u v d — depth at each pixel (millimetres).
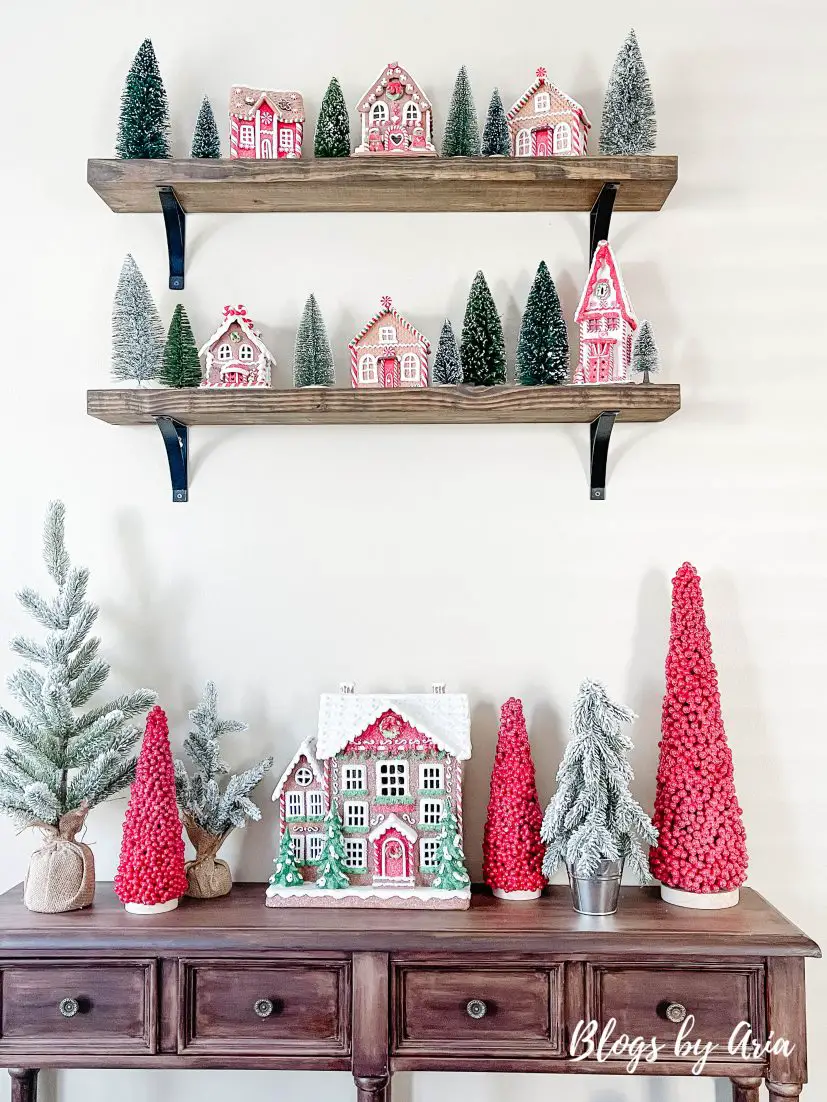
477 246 1771
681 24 1774
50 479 1780
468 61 1777
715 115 1769
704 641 1595
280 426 1767
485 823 1687
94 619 1659
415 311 1769
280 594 1761
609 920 1459
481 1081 1709
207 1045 1426
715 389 1747
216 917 1481
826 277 1754
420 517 1755
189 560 1769
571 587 1741
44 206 1789
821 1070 1692
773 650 1727
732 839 1535
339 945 1404
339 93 1646
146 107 1632
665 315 1755
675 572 1736
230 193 1675
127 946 1411
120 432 1781
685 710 1575
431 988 1420
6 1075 1757
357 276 1777
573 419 1693
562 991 1407
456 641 1744
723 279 1757
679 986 1404
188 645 1763
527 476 1749
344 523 1760
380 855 1554
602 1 1774
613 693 1729
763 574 1733
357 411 1571
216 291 1779
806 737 1719
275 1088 1734
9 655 1782
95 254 1787
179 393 1579
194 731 1722
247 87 1640
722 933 1394
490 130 1646
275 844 1731
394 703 1579
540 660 1737
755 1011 1396
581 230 1768
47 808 1525
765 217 1761
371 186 1639
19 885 1698
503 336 1757
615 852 1464
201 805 1612
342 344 1771
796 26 1774
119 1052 1425
